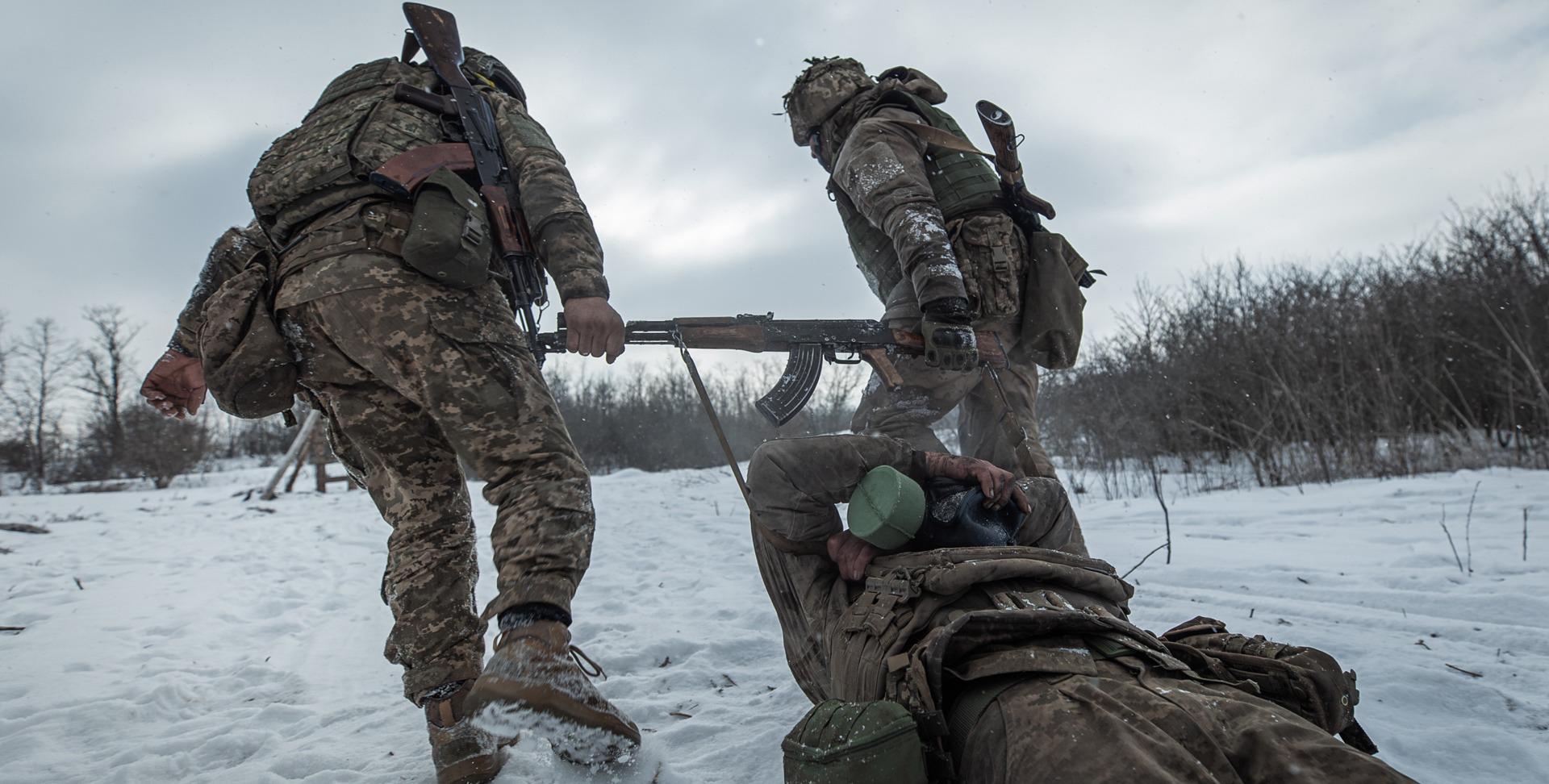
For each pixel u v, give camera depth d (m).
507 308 2.12
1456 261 10.33
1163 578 4.09
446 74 2.26
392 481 2.21
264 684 3.23
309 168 2.04
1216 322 10.73
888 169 2.80
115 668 3.46
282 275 2.03
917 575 1.75
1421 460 7.93
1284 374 9.37
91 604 4.77
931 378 2.93
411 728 2.59
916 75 3.20
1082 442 11.28
